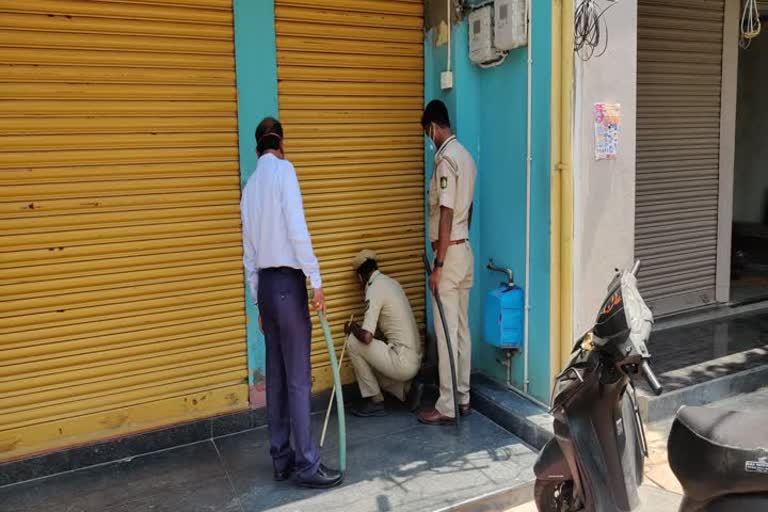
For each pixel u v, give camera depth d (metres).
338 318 4.15
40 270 3.29
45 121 3.23
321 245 4.05
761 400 4.25
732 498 2.15
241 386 3.87
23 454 3.34
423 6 4.23
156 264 3.56
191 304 3.68
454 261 3.77
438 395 4.36
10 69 3.14
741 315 5.68
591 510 2.41
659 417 4.02
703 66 5.55
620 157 3.74
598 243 3.71
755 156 8.11
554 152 3.58
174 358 3.66
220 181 3.67
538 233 3.74
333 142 4.01
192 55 3.53
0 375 3.26
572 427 2.40
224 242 3.72
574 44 3.48
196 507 3.11
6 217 3.19
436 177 3.73
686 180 5.61
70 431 3.45
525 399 3.96
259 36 3.68
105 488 3.28
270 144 3.19
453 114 4.14
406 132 4.26
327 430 3.89
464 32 4.07
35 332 3.31
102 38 3.31
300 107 3.87
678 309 5.70
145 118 3.45
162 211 3.54
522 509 3.18
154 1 3.40
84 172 3.34
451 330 3.87
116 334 3.50
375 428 3.91
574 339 3.68
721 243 5.87
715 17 5.56
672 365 4.52
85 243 3.38
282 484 3.30
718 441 2.17
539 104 3.65
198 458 3.58
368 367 4.02
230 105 3.65
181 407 3.72
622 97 3.71
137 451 3.59
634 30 3.71
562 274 3.64
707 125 5.66
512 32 3.68
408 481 3.29
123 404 3.57
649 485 3.37
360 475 3.36
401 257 4.34
